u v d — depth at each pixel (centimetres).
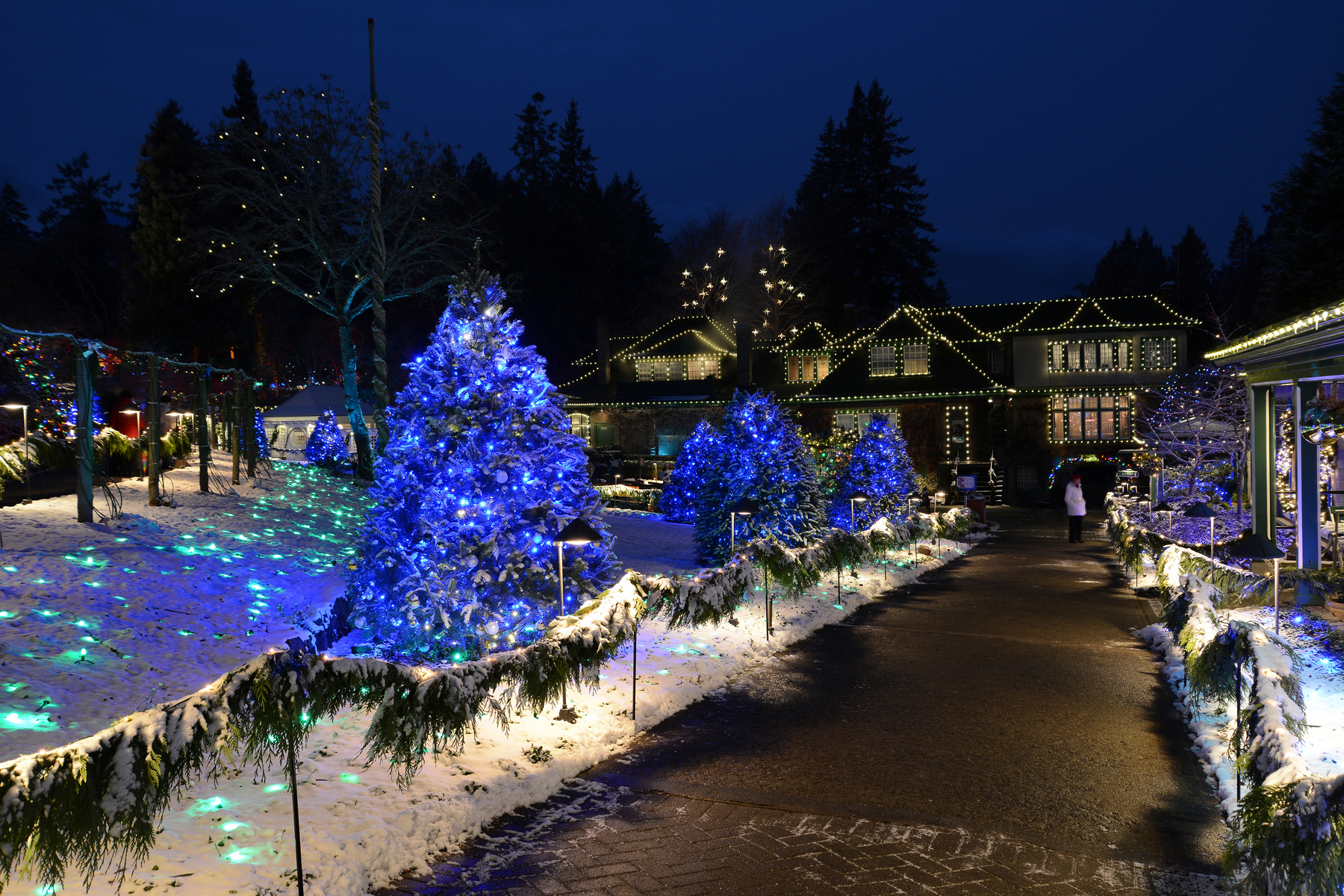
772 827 589
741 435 1817
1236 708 775
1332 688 841
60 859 404
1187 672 812
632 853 548
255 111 5112
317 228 3094
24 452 1222
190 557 1177
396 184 3044
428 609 927
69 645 783
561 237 7406
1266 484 1546
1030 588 1703
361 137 2894
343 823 545
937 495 3800
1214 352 1680
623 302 7944
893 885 508
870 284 7975
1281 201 4388
